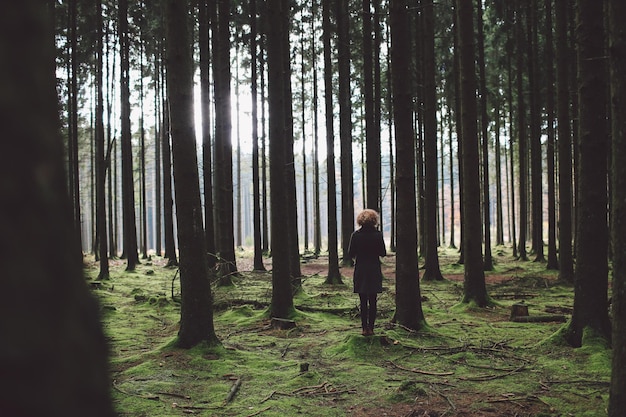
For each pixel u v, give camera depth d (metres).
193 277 5.99
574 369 5.15
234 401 4.40
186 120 5.93
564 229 12.20
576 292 5.98
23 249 0.58
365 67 14.05
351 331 7.27
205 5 14.65
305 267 18.89
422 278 13.63
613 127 3.00
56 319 0.62
